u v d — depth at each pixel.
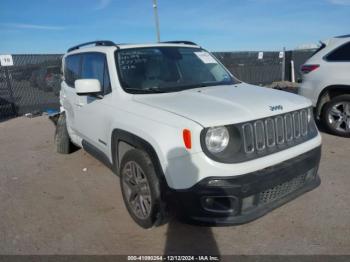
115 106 3.41
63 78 5.41
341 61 5.71
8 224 3.40
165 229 3.16
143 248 2.89
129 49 3.83
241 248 2.81
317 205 3.44
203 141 2.45
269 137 2.73
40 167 5.18
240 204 2.55
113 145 3.43
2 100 10.80
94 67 4.05
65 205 3.79
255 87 3.63
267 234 2.99
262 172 2.61
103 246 2.94
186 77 3.78
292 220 3.18
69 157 5.61
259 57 16.73
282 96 3.15
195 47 4.40
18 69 11.08
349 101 5.71
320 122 6.72
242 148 2.56
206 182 2.47
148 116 2.88
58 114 6.50
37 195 4.11
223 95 3.12
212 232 3.07
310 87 6.16
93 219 3.43
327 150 5.20
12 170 5.12
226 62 15.74
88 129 4.16
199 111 2.65
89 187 4.28
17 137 7.59
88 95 3.83
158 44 4.11
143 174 2.91
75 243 3.01
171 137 2.59
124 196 3.31
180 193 2.55
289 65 17.72
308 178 3.15
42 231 3.24
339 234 2.92
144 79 3.57
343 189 3.78
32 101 11.45
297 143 2.96
